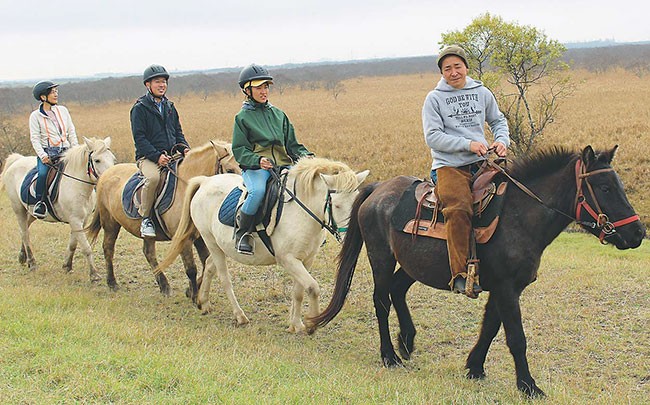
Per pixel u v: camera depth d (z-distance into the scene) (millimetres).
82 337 6102
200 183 7832
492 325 5695
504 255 5207
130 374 5094
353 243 6355
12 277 9914
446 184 5320
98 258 11141
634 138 24656
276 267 10031
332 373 5543
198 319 7902
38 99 10078
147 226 8500
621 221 4906
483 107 5449
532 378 5305
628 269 9477
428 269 5625
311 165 6672
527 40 19828
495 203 5273
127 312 7773
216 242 7555
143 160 8500
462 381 5625
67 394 4570
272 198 6871
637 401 5238
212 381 5043
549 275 9305
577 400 5137
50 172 9945
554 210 5180
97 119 63812
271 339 7023
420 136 31312
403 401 4852
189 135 40844
